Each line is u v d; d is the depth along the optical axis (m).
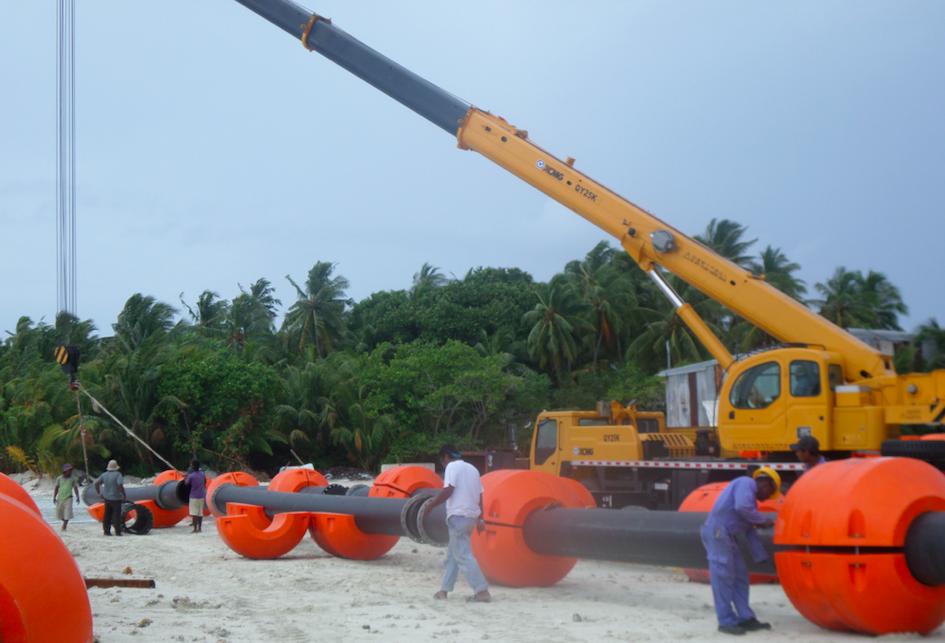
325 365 49.97
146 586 9.70
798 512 6.95
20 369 46.16
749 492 7.13
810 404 12.31
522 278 67.19
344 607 8.55
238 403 40.00
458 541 8.92
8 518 4.57
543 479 10.01
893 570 6.52
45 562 4.52
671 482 14.39
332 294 59.56
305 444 46.09
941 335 24.81
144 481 36.44
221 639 6.81
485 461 23.98
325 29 17.77
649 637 6.98
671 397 24.28
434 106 16.84
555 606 8.60
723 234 55.81
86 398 38.19
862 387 12.09
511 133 16.12
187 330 54.94
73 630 4.56
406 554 13.90
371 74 17.36
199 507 17.81
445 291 60.78
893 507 6.62
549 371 57.41
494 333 57.75
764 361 12.97
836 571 6.59
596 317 56.25
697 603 8.77
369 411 44.03
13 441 37.72
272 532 13.09
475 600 8.86
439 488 13.34
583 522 9.05
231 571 11.73
